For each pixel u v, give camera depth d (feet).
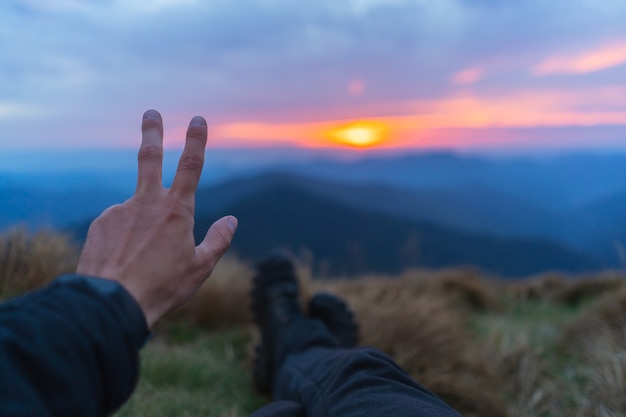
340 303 8.73
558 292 19.17
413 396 3.78
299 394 4.91
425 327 9.85
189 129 2.56
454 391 8.02
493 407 7.77
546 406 7.35
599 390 6.86
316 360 5.44
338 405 3.98
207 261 2.55
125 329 2.06
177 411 6.27
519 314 16.61
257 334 10.23
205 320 11.60
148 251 2.38
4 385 1.66
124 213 2.47
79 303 1.99
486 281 20.58
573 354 9.29
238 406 7.10
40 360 1.76
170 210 2.47
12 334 1.79
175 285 2.40
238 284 13.14
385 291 13.55
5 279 10.37
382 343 9.12
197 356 8.71
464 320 13.71
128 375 2.06
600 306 10.52
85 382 1.86
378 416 3.54
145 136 2.62
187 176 2.53
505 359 9.16
